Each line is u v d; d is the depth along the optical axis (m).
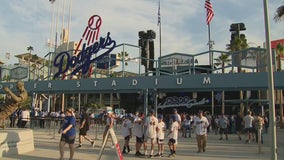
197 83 25.38
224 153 14.38
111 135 10.39
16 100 12.59
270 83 10.41
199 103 43.34
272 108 10.25
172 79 26.16
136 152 13.41
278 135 28.75
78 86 29.14
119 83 27.73
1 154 11.97
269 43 10.64
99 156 10.53
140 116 13.73
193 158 12.81
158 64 28.58
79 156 12.69
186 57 27.62
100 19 31.20
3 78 40.22
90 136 22.02
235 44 50.34
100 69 34.31
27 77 34.16
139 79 27.14
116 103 68.50
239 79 24.34
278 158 13.26
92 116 29.11
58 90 29.88
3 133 12.23
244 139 22.20
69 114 11.12
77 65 31.08
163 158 12.79
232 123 28.27
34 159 11.74
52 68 35.41
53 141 17.97
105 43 30.17
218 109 49.91
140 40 64.94
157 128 13.23
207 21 37.66
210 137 24.28
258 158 12.93
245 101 33.44
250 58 25.38
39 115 28.95
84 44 31.19
